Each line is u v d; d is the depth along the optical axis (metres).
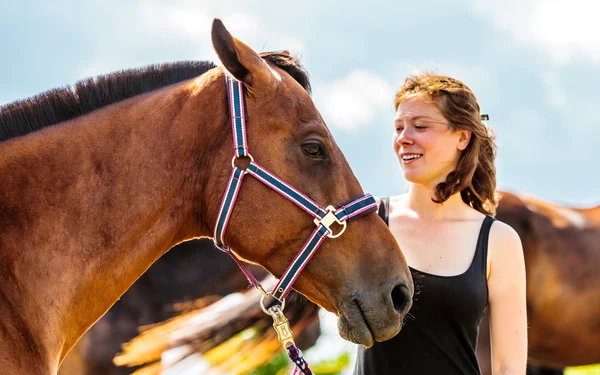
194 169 2.49
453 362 2.50
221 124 2.47
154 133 2.46
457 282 2.49
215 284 4.68
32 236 2.28
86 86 2.49
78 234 2.33
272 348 4.29
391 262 2.44
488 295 2.56
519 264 2.56
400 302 2.44
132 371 4.35
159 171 2.45
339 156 2.51
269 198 2.43
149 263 2.49
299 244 2.44
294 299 4.29
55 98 2.45
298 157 2.44
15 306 2.21
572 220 4.87
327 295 2.45
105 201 2.37
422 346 2.52
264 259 2.49
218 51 2.35
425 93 2.62
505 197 4.87
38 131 2.39
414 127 2.64
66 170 2.35
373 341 2.42
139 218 2.42
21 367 2.16
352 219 2.44
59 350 2.32
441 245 2.59
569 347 4.80
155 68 2.60
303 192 2.43
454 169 2.66
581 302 4.73
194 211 2.52
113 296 2.42
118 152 2.41
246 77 2.42
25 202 2.29
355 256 2.43
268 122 2.44
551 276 4.72
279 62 2.61
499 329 2.53
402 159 2.68
